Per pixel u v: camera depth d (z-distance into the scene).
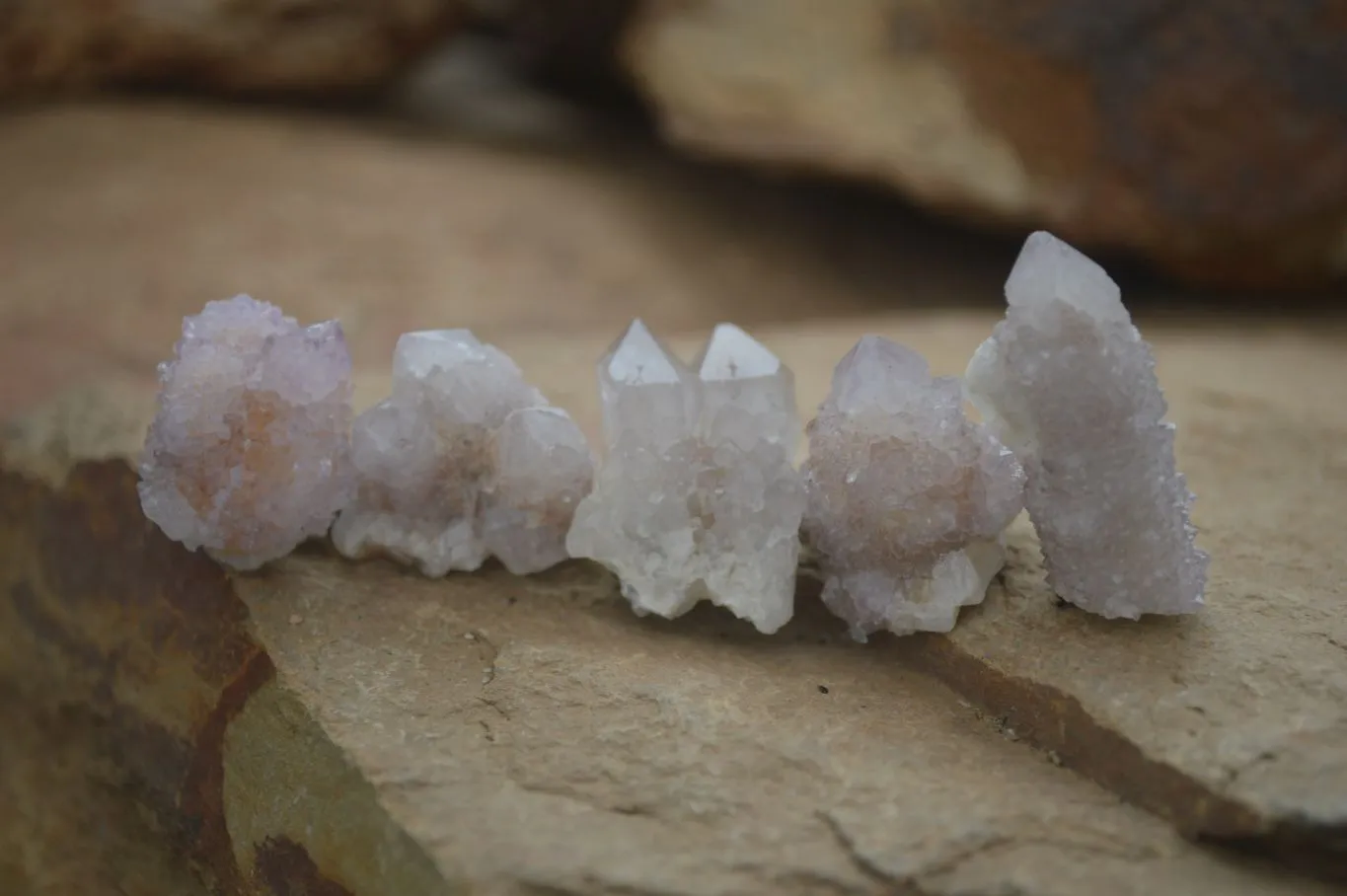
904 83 0.87
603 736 0.51
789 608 0.53
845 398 0.53
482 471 0.55
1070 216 0.83
